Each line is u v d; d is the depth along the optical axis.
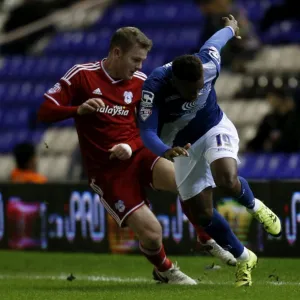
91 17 54.22
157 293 17.48
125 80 19.78
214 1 41.56
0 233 31.02
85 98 19.64
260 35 46.84
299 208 25.27
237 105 43.12
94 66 19.83
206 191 18.56
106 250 28.77
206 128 18.06
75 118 19.88
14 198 30.64
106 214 28.72
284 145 36.97
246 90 43.66
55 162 44.25
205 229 18.69
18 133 47.62
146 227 19.22
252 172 37.34
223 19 19.58
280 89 38.00
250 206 18.28
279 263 24.31
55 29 54.19
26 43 53.72
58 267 25.91
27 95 50.53
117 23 52.91
